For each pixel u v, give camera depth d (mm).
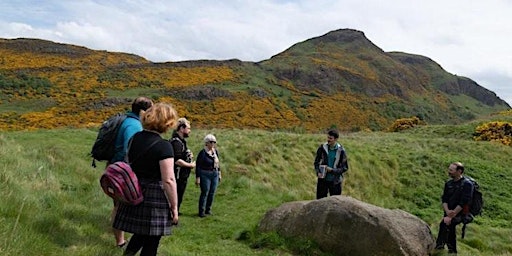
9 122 57281
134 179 4422
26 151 12227
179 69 103562
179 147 8961
